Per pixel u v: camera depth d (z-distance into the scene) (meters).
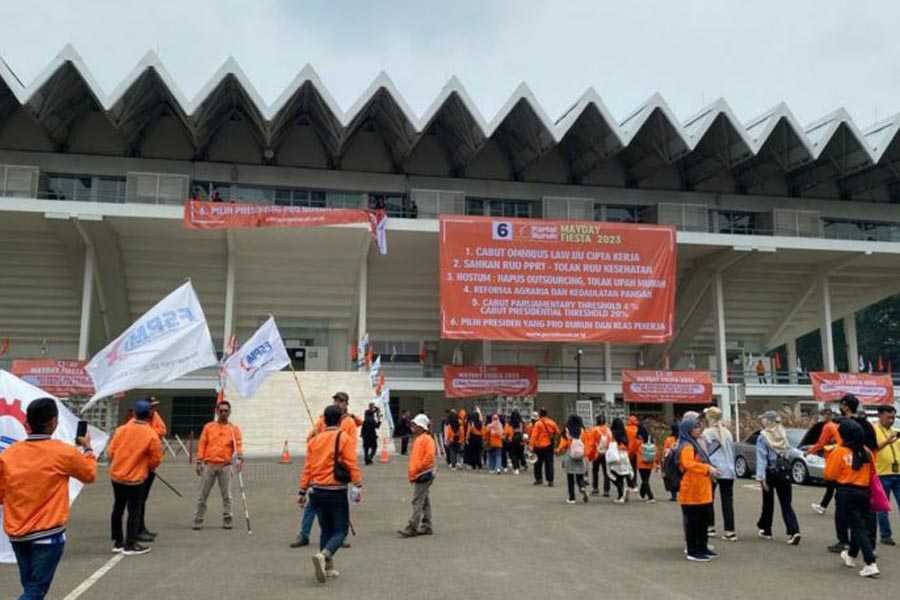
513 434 19.66
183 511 12.31
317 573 7.44
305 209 27.98
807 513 13.05
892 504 14.54
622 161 36.38
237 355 14.36
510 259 29.19
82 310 29.56
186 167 32.88
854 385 30.27
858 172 36.47
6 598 7.00
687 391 28.84
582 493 13.91
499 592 7.22
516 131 32.94
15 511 5.36
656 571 8.24
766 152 34.50
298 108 32.19
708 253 34.25
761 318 39.53
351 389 28.02
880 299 39.75
